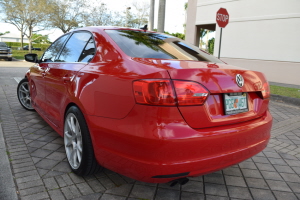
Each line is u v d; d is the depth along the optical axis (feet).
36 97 12.84
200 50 9.76
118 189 7.72
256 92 7.91
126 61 7.07
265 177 9.07
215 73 6.63
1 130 12.09
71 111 8.17
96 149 7.07
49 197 7.08
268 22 37.11
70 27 110.42
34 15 110.32
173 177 5.99
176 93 5.87
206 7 45.47
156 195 7.54
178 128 5.86
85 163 7.64
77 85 7.97
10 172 8.24
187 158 5.98
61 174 8.38
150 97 5.82
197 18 47.34
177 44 9.35
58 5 107.55
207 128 6.36
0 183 7.57
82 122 7.54
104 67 7.41
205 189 8.07
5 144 10.53
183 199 7.43
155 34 9.82
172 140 5.74
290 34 34.88
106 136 6.65
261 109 8.00
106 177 8.38
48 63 11.43
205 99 6.22
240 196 7.79
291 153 11.43
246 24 39.86
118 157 6.40
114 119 6.47
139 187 7.91
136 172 6.16
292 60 34.96
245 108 7.45
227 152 6.59
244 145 7.05
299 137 13.74
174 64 6.65
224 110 6.75
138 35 9.07
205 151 6.18
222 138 6.40
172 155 5.83
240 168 9.73
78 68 8.45
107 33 8.68
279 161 10.51
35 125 13.14
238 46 41.27
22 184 7.64
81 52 9.21
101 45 8.29
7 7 107.34
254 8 38.60
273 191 8.16
